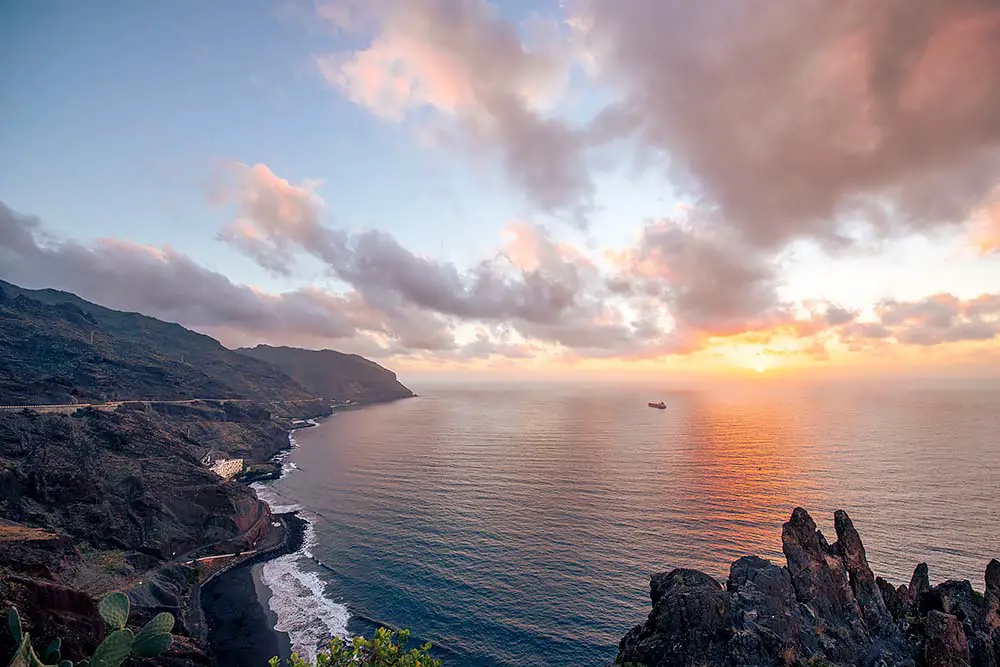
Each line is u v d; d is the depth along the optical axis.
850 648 38.28
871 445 176.75
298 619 63.28
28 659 11.23
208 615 64.62
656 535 86.44
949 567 71.81
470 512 102.94
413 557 80.88
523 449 183.12
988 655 36.28
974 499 105.00
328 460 171.25
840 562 44.25
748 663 34.69
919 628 39.69
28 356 181.50
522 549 81.94
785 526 46.06
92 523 77.81
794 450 168.88
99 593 61.56
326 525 99.44
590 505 105.00
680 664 35.78
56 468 82.75
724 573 71.62
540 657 54.50
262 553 85.19
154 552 78.56
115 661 12.65
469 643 57.25
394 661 18.84
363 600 67.62
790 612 39.22
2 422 92.94
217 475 103.69
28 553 58.81
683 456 161.00
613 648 55.59
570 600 65.38
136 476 92.06
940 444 176.50
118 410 131.00
